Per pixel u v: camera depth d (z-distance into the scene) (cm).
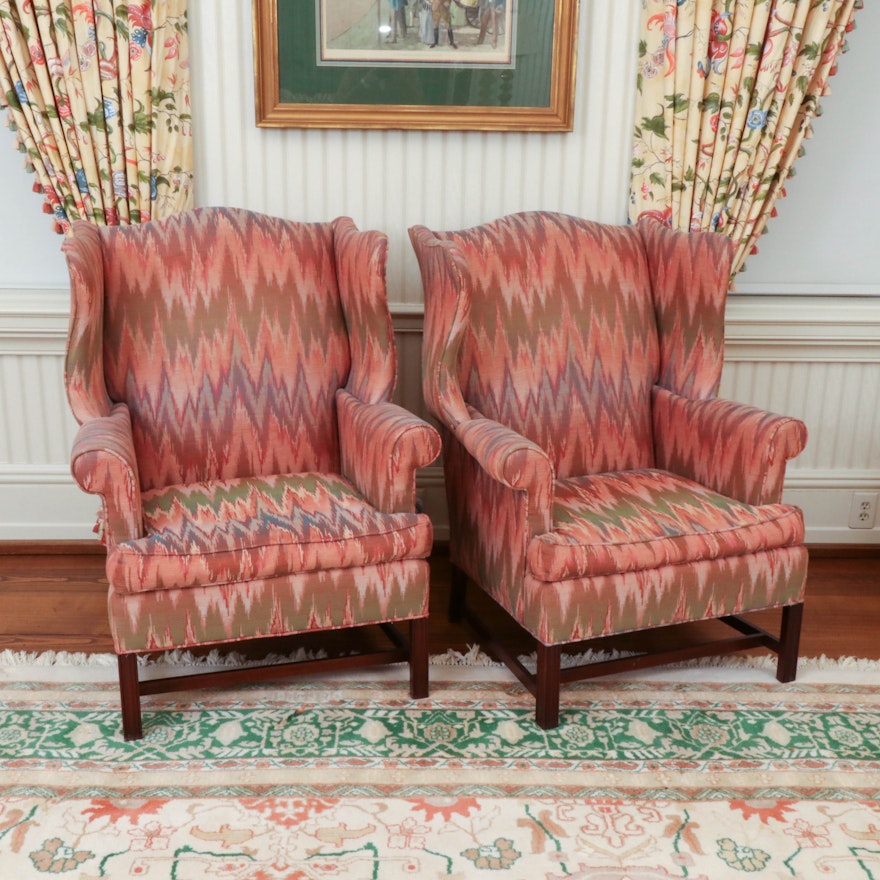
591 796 200
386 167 293
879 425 325
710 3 275
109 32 264
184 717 227
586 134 294
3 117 290
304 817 192
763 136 288
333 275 264
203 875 176
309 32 278
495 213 299
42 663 250
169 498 233
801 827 191
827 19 278
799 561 237
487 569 244
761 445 237
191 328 248
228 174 289
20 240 299
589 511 233
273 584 215
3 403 305
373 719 227
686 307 267
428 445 225
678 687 245
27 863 178
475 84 286
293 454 258
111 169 277
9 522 315
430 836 187
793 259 318
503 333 258
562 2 280
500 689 242
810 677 250
